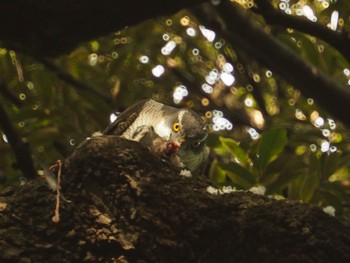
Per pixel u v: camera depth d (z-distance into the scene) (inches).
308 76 305.0
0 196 184.1
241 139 370.3
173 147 241.9
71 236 176.4
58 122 338.0
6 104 374.6
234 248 174.2
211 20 311.7
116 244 175.8
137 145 188.2
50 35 214.5
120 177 182.4
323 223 171.9
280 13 257.3
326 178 288.0
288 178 276.8
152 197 179.5
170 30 401.4
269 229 172.7
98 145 186.2
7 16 210.1
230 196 181.0
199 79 412.8
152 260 175.5
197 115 258.5
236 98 401.1
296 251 170.2
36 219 177.9
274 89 404.2
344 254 168.2
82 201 181.5
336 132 331.0
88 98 354.0
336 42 255.6
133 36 392.8
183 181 183.6
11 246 173.2
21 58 378.6
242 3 339.3
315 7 364.8
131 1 210.5
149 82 395.2
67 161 187.5
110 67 377.7
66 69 382.6
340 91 304.7
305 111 359.9
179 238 176.2
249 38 308.0
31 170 303.3
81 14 210.2
